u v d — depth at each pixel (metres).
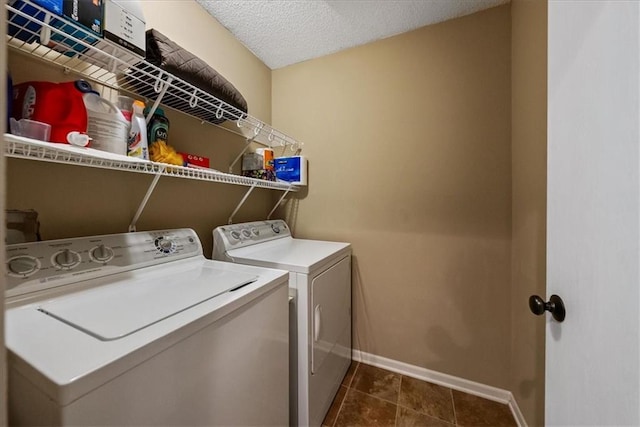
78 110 0.80
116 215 1.17
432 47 1.72
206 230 1.63
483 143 1.60
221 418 0.75
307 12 1.63
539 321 1.20
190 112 1.48
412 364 1.82
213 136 1.68
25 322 0.63
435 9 1.59
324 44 1.93
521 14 1.37
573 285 0.59
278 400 1.03
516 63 1.44
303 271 1.25
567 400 0.61
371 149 1.91
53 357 0.50
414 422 1.44
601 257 0.49
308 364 1.25
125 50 0.91
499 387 1.59
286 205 2.20
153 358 0.57
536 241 1.21
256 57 2.07
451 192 1.69
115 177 1.17
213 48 1.67
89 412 0.46
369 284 1.93
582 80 0.56
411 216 1.80
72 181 1.03
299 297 1.25
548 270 0.71
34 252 0.79
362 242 1.95
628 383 0.42
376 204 1.90
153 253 1.09
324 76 2.06
